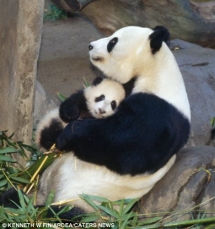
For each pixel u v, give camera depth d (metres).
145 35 7.52
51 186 7.54
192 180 7.22
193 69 10.86
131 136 6.96
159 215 7.23
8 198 7.40
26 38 7.19
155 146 7.00
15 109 7.77
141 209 7.44
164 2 12.08
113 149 7.02
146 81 7.29
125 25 12.27
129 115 7.04
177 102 7.21
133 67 7.52
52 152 7.44
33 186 7.75
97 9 12.12
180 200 7.20
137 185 7.27
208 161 7.52
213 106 10.13
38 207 7.18
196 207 7.16
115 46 7.62
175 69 7.45
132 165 7.02
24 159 8.10
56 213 7.08
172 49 12.43
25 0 6.95
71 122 7.31
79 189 7.27
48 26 16.50
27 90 7.59
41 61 12.94
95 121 7.20
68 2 10.94
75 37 15.35
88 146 7.09
